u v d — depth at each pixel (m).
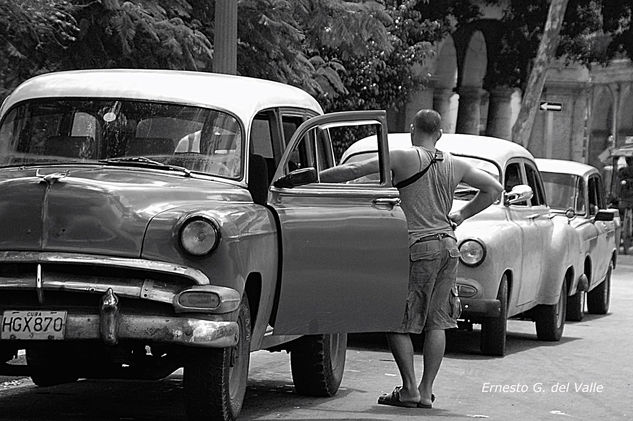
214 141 19.20
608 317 42.38
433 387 24.17
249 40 36.72
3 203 17.09
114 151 19.12
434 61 83.50
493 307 28.22
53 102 19.61
